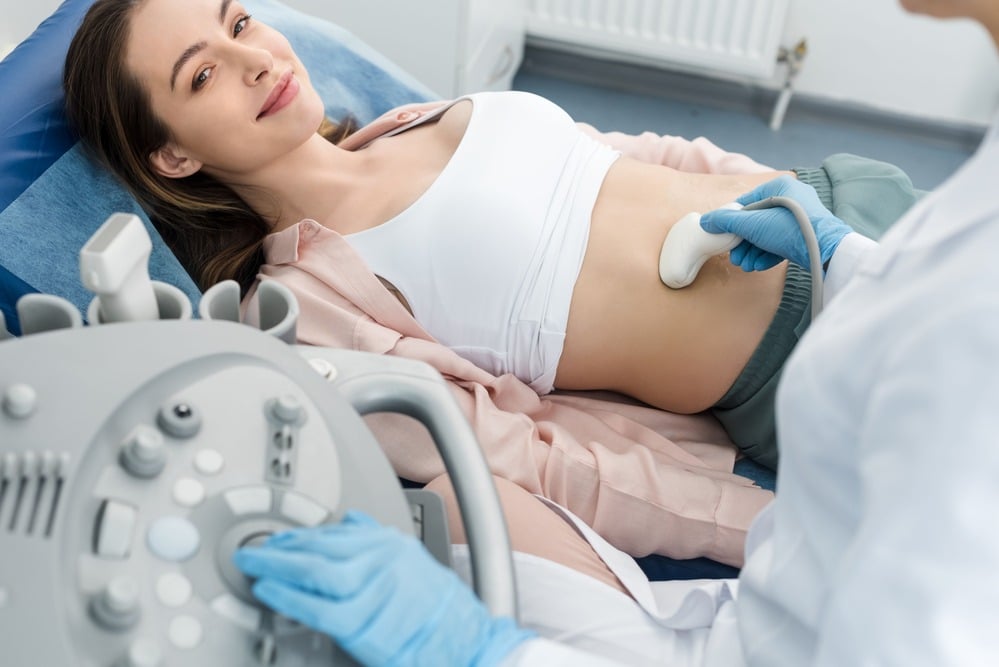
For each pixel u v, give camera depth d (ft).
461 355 4.69
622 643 3.31
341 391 2.72
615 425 4.65
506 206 4.50
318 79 5.64
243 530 2.26
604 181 4.83
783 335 4.38
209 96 4.48
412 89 5.94
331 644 2.22
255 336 2.58
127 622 2.01
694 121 8.59
